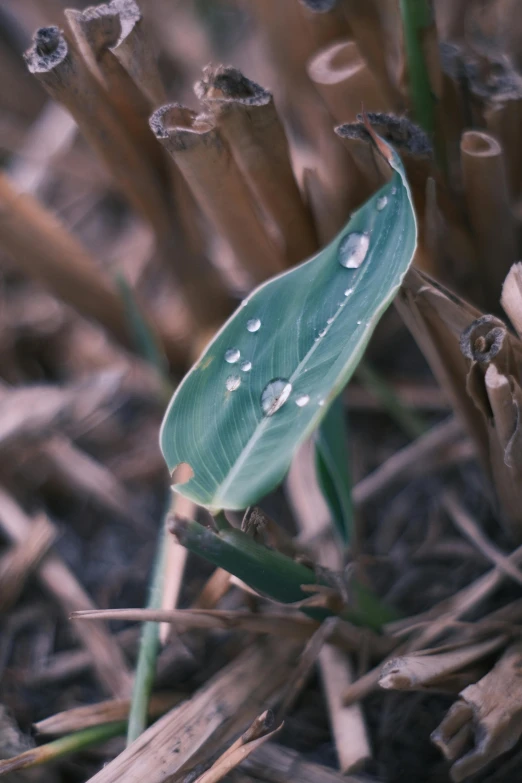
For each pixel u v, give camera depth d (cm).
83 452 38
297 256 33
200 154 30
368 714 31
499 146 30
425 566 34
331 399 26
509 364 29
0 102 47
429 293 29
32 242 34
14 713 32
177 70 47
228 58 44
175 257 34
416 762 31
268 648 31
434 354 30
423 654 29
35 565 34
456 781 28
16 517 35
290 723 31
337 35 32
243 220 32
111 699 33
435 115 31
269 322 28
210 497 27
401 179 27
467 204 32
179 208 33
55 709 33
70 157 44
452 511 34
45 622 34
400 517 35
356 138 30
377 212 28
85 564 35
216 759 30
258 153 30
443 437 35
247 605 30
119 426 38
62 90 30
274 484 27
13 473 36
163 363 37
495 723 28
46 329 40
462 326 29
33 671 33
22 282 41
